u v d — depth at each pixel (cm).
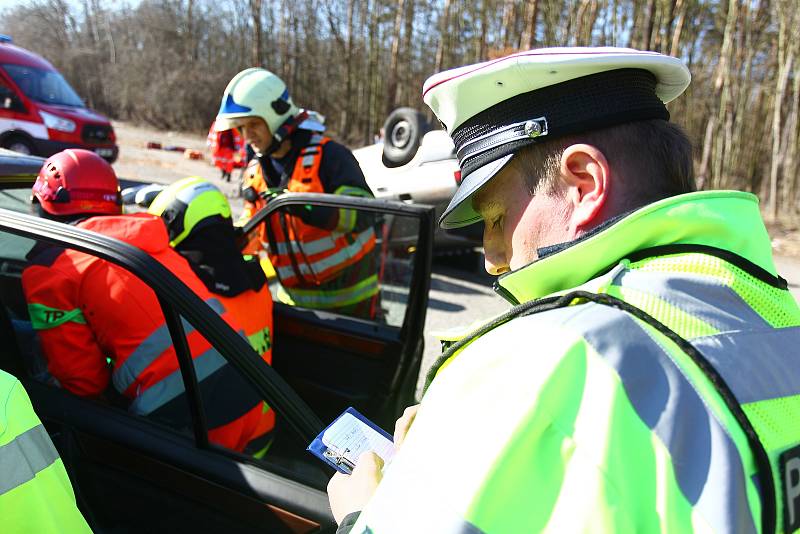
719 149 1731
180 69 3491
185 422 214
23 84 1162
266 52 3609
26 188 282
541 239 82
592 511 59
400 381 274
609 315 67
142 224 218
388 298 441
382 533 66
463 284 690
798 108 1750
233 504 174
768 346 69
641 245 73
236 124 331
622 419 62
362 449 114
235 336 164
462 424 66
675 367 64
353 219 319
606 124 77
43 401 200
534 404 63
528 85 78
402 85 3170
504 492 62
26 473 101
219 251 239
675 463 60
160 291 162
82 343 212
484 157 83
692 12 2189
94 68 4622
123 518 190
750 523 60
